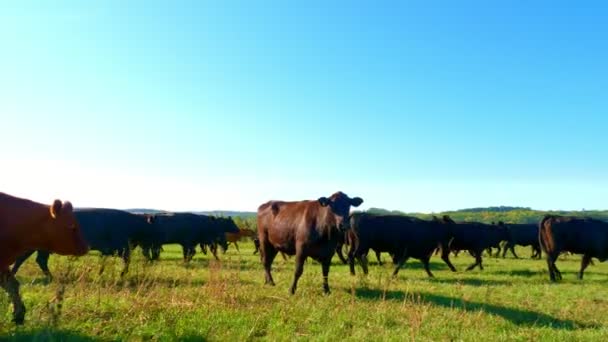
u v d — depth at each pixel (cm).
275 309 940
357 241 1888
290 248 1309
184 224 2464
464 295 1274
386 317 938
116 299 938
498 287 1534
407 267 2356
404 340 786
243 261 2334
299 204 1332
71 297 920
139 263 1296
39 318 748
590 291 1523
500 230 2692
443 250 2230
